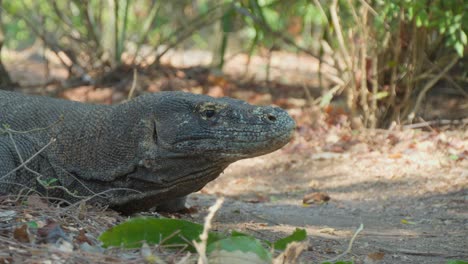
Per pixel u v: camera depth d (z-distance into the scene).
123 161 8.12
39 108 8.80
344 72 15.66
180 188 8.05
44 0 22.55
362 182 12.23
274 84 19.20
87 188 8.30
